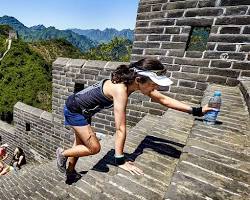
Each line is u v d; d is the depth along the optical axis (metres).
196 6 3.73
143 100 4.52
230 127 2.22
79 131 2.19
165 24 4.06
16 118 7.71
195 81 3.95
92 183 2.11
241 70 3.58
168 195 1.29
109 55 39.97
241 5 3.39
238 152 1.77
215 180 1.43
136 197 1.66
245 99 2.94
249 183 1.42
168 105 2.27
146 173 1.92
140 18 4.34
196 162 1.61
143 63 1.81
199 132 2.09
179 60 4.03
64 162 2.47
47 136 6.66
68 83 5.61
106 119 5.11
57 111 6.12
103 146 3.83
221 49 3.67
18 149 7.61
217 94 2.21
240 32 3.48
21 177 4.69
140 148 2.32
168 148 2.34
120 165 1.96
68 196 1.98
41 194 2.61
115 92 1.90
